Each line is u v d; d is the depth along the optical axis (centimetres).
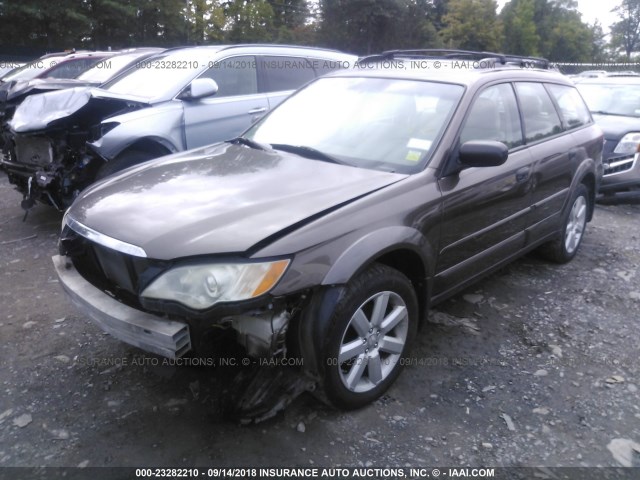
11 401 290
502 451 265
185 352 243
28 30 2373
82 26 2408
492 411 294
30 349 338
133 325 247
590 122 519
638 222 661
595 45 7131
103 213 273
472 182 335
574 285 457
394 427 279
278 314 246
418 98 358
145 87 588
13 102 733
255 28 3266
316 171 311
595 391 314
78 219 281
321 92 405
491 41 4562
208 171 319
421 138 332
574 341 368
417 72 385
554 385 318
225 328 255
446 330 377
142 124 527
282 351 255
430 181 311
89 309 269
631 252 544
